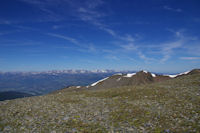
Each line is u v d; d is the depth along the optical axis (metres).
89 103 22.33
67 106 21.19
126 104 19.64
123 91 28.88
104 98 25.39
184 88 24.83
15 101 27.09
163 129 11.40
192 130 10.60
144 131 11.52
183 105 16.56
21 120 15.70
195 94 20.38
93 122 14.20
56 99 27.52
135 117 14.59
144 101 20.16
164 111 15.43
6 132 12.79
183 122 12.21
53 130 12.79
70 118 15.72
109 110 17.80
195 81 28.95
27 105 22.89
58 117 16.25
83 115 16.53
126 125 12.91
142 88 29.45
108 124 13.46
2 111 19.47
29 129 13.27
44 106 21.73
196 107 15.35
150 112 15.51
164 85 30.11
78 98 27.12
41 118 16.16
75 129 12.75
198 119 12.44
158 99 20.31
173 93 22.33
